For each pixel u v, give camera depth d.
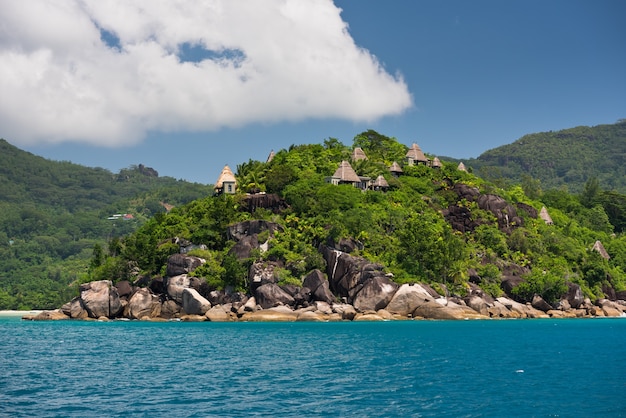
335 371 47.28
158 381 43.03
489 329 85.44
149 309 111.00
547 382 42.53
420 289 103.31
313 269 106.62
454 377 44.44
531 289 118.38
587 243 158.00
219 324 96.75
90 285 113.69
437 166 163.50
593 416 32.78
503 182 184.38
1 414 32.94
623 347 63.66
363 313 101.50
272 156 165.62
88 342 70.38
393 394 38.12
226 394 38.19
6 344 68.81
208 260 112.12
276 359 54.28
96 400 36.53
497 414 33.09
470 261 120.88
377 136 177.50
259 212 123.31
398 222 121.44
